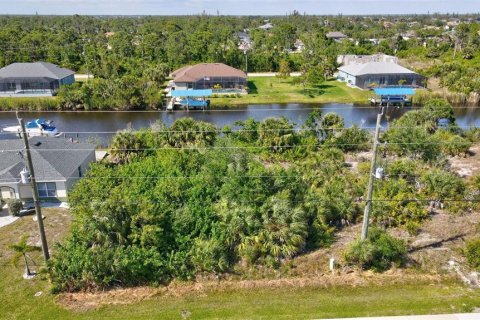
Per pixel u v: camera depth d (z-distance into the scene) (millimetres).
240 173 28016
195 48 97375
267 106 68250
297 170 30953
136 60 89812
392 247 22766
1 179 30812
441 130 45188
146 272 21672
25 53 95438
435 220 27922
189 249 23344
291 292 20812
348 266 22766
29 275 22578
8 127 53781
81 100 66625
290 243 23375
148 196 25828
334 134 42969
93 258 21344
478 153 42500
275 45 121375
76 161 34688
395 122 47031
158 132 39969
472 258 22484
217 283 21656
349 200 27922
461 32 117625
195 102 66875
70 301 20391
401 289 20938
